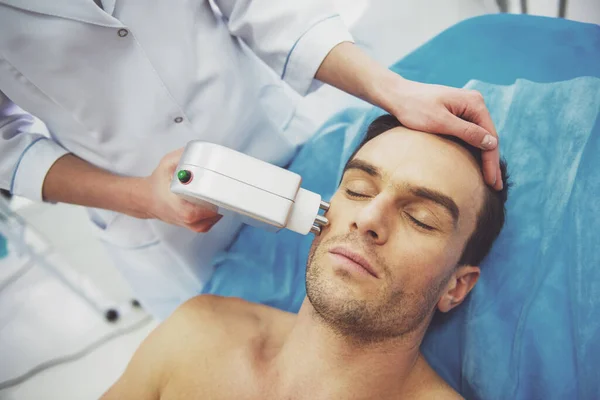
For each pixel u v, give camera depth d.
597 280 0.99
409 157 0.90
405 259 0.87
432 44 1.23
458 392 1.02
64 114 1.05
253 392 1.00
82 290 1.84
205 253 1.27
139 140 1.09
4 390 1.67
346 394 0.97
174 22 1.00
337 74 1.04
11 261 1.95
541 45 1.16
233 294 1.22
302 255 1.19
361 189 0.91
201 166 0.79
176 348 1.07
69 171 1.06
